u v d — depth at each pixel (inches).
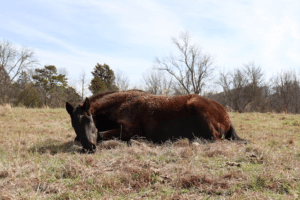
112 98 217.8
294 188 103.8
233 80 1946.4
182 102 214.2
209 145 182.4
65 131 299.9
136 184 109.6
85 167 130.2
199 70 1759.4
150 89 1683.1
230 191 101.7
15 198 95.0
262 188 104.1
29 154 166.9
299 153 165.5
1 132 275.0
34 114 458.0
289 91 1627.7
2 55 1616.6
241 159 146.5
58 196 98.7
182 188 108.3
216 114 210.7
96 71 1544.0
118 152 170.2
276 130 308.2
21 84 1641.2
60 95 1417.3
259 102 1681.8
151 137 214.1
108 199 95.0
